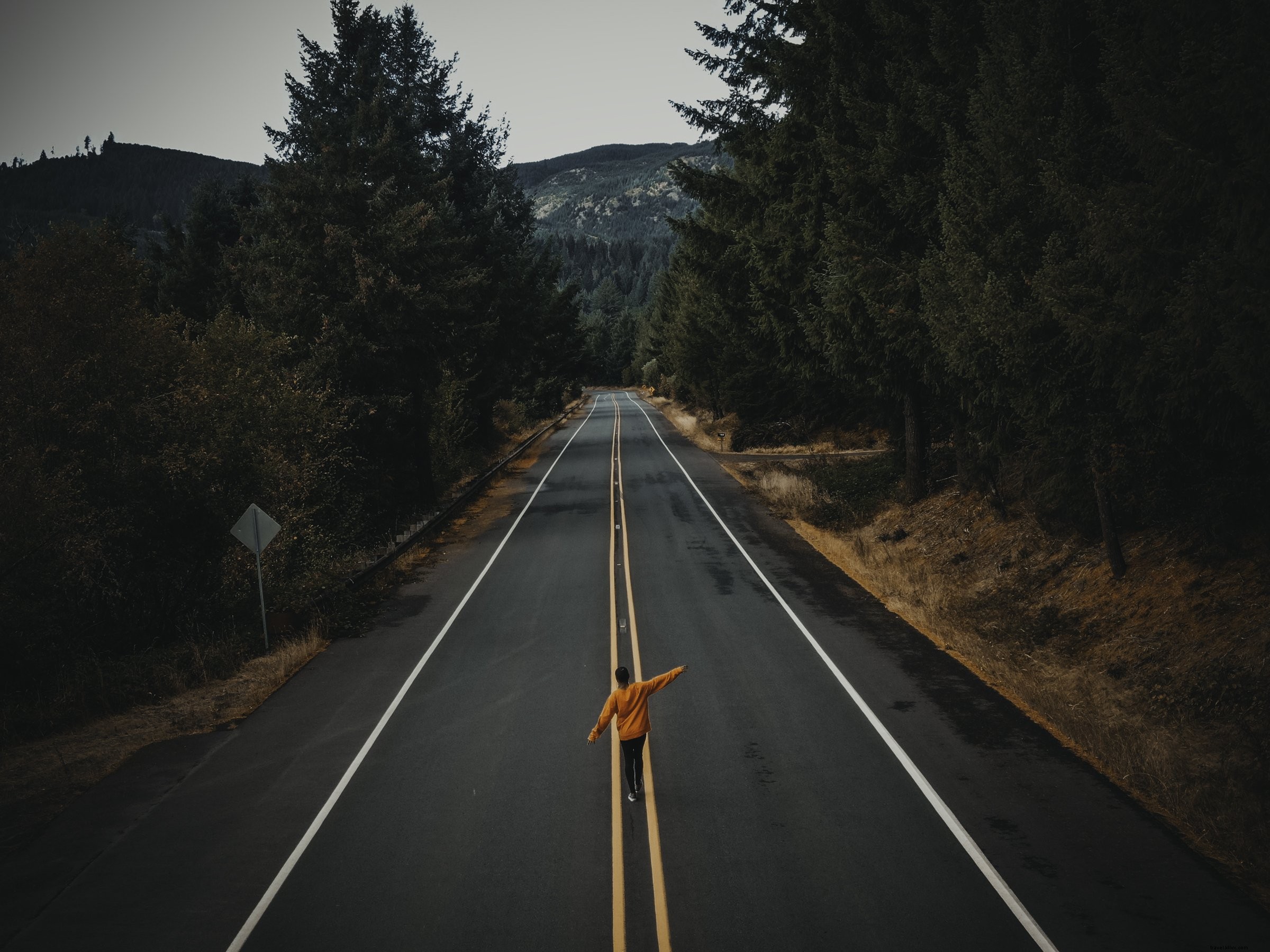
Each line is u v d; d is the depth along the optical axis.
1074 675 11.18
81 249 13.61
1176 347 9.13
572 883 6.80
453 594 17.17
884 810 7.84
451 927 6.25
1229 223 8.46
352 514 22.08
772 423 43.75
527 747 9.58
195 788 8.73
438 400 32.75
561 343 55.91
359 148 24.36
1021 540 16.67
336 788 8.65
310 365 22.06
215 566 15.73
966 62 16.45
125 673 12.07
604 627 14.39
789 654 12.72
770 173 21.95
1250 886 6.44
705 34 24.06
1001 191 13.16
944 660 12.30
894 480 26.08
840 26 19.73
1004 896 6.41
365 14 31.20
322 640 14.27
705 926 6.18
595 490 31.89
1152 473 12.05
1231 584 11.02
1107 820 7.53
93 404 13.38
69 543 12.09
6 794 8.72
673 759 9.13
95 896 6.74
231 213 47.19
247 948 6.05
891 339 18.36
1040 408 12.48
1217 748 8.59
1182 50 8.58
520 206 49.31
